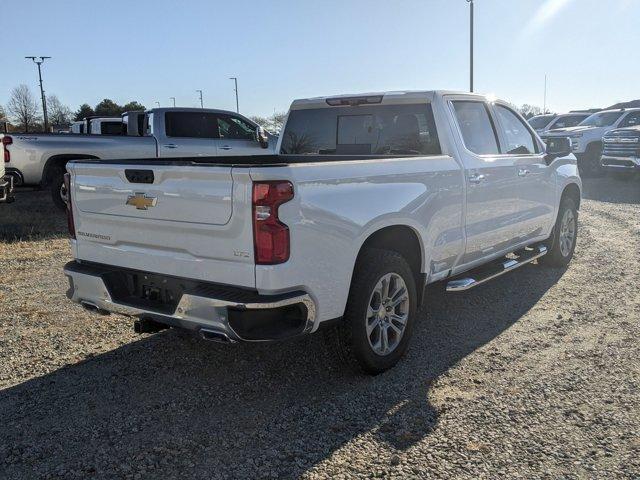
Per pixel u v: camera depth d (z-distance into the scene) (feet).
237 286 11.62
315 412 12.39
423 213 14.85
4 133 37.32
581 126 65.92
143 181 12.67
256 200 11.13
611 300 19.47
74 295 14.47
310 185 11.84
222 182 11.46
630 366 14.30
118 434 11.64
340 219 12.42
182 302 12.04
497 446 10.94
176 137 39.96
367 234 13.14
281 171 11.30
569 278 22.27
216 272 11.85
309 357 15.25
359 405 12.65
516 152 20.26
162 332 17.24
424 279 15.46
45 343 16.40
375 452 10.84
